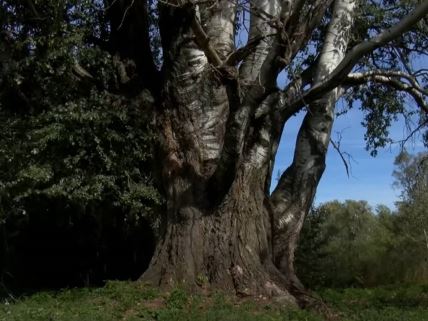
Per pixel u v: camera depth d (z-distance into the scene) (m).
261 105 13.21
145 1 14.02
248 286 12.34
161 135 13.51
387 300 15.09
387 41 11.65
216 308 11.38
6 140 13.05
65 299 13.23
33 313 11.68
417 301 15.06
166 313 11.08
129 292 12.36
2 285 16.52
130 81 13.87
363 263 23.55
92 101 13.33
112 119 13.48
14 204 14.63
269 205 13.66
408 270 23.08
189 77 13.43
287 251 13.74
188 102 13.41
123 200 13.63
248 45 11.51
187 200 12.99
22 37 13.37
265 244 13.03
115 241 18.69
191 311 11.24
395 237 27.56
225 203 12.78
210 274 12.54
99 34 15.04
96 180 13.29
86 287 14.92
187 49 13.48
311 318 11.27
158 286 12.70
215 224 12.78
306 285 20.03
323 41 16.44
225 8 13.70
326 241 24.20
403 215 29.02
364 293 16.50
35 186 13.53
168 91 13.61
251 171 13.04
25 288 18.09
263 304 11.91
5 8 13.18
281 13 11.85
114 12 14.22
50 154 13.16
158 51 17.31
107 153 13.56
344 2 15.02
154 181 14.11
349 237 30.42
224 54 13.32
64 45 12.73
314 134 14.62
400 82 15.61
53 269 19.69
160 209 13.90
